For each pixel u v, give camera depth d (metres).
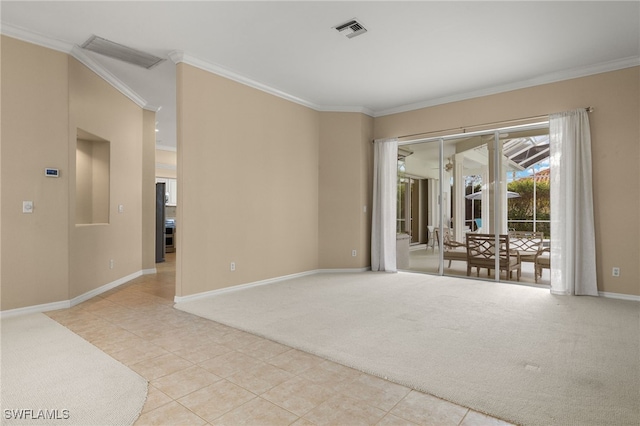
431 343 2.98
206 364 2.62
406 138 6.36
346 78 5.12
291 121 5.85
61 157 4.00
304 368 2.55
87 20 3.55
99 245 4.81
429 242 6.32
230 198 4.88
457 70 4.83
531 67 4.71
